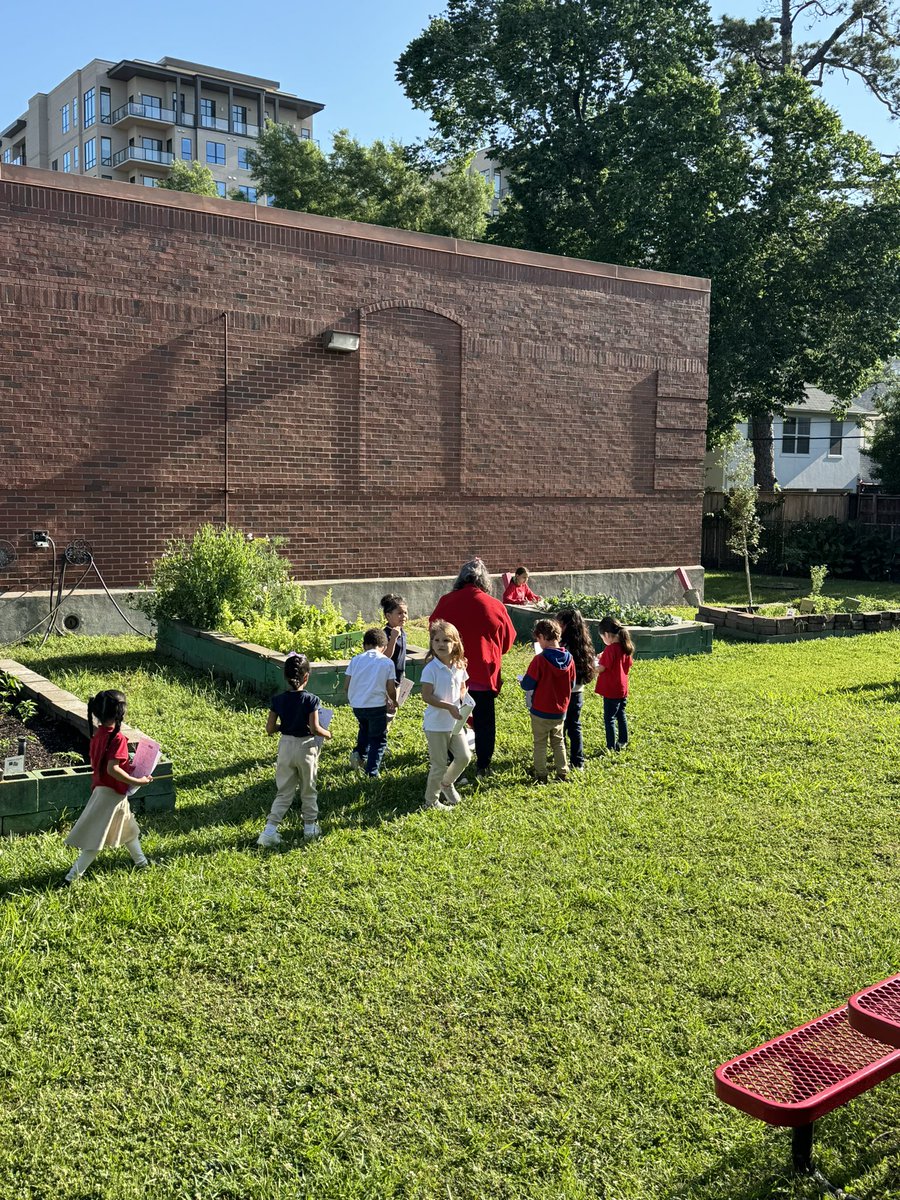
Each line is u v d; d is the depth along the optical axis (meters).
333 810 6.94
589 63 28.73
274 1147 3.54
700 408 19.17
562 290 17.19
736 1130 3.67
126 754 5.68
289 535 14.52
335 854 6.11
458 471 16.19
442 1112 3.74
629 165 26.27
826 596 20.95
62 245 12.40
